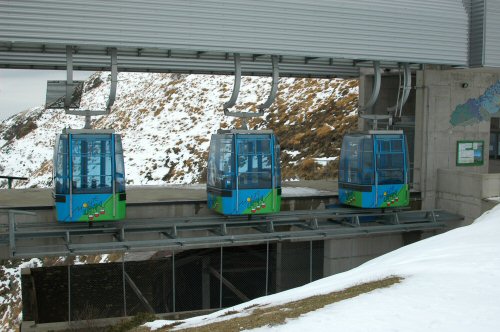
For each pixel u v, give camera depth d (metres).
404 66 20.36
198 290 21.70
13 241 14.23
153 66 21.25
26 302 17.22
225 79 67.56
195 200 19.39
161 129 60.16
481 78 23.16
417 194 22.34
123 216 16.08
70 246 14.78
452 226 21.14
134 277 22.47
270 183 17.45
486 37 20.39
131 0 15.48
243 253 22.36
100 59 20.14
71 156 15.38
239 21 16.73
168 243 15.84
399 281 9.84
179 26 16.05
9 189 23.06
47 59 18.86
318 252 21.09
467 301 8.31
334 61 21.53
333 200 21.44
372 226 19.09
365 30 18.58
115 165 15.81
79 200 15.45
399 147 19.45
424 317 7.76
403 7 19.22
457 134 22.86
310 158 39.09
